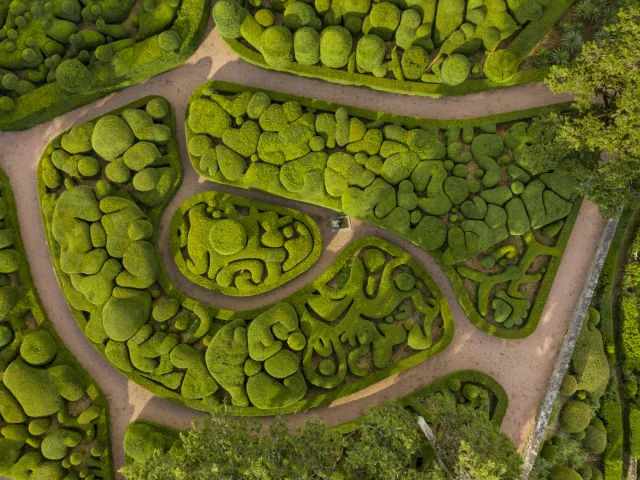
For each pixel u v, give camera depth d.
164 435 28.44
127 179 29.80
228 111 30.03
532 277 29.83
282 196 30.14
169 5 29.92
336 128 29.50
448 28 29.84
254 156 29.81
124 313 28.11
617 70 23.45
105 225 28.94
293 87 31.27
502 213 29.08
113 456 29.05
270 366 28.23
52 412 28.17
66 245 28.86
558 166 27.03
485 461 22.27
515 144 29.92
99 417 28.89
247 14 30.16
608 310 31.41
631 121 23.25
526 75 30.16
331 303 29.19
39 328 29.48
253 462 20.98
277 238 29.38
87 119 31.17
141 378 28.83
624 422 31.58
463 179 29.53
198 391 28.33
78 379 28.97
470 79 30.67
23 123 30.28
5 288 29.03
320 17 30.47
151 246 29.62
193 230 29.59
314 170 29.58
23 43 29.70
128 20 31.06
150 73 30.86
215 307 29.83
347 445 23.94
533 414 29.66
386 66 30.27
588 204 30.75
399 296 29.23
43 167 29.84
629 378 31.59
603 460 31.05
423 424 26.78
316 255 29.64
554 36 30.58
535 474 28.70
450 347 29.97
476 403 28.89
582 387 30.50
